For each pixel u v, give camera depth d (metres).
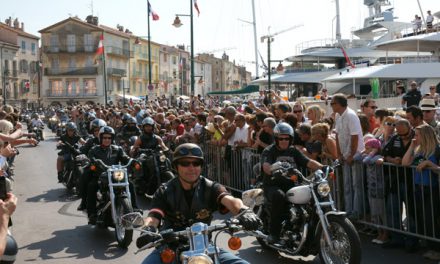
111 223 8.27
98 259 7.14
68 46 75.69
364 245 7.40
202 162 4.08
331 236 6.03
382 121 9.09
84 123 24.39
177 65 101.75
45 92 76.12
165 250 3.52
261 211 7.05
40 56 79.94
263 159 6.82
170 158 12.81
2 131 9.34
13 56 74.50
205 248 3.59
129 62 82.94
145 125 10.59
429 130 6.79
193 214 4.14
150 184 10.53
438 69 30.72
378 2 42.34
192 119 13.51
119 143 13.65
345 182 8.09
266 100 23.59
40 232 8.70
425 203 6.84
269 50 30.73
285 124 6.79
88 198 8.49
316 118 10.02
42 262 7.04
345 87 40.44
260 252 7.23
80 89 75.62
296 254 6.46
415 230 6.98
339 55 42.19
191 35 27.77
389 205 7.32
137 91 85.25
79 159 8.55
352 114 8.06
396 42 31.95
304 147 9.00
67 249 7.65
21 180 14.76
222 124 11.78
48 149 24.70
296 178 6.27
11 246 4.69
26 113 52.78
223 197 4.12
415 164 6.95
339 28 44.94
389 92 35.03
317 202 6.09
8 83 73.06
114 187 7.83
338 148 8.26
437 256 6.66
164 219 4.21
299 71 45.00
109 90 76.19
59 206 10.90
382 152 7.48
